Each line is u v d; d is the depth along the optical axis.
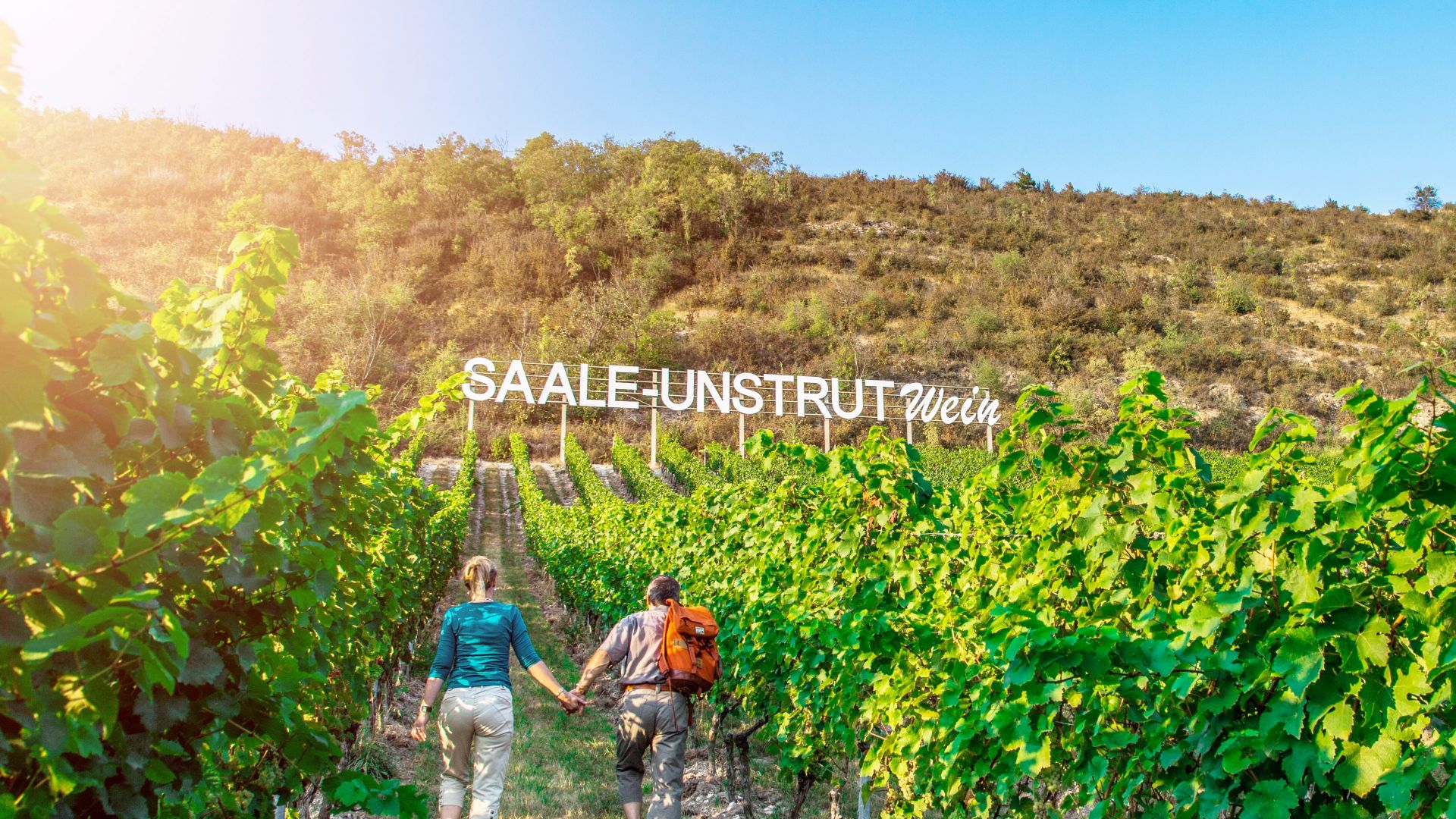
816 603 4.60
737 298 58.59
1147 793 2.45
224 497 1.45
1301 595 1.99
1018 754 2.61
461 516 14.41
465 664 3.98
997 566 3.54
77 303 1.45
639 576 8.69
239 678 1.99
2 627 1.32
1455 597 1.77
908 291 59.78
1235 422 45.12
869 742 4.26
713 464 34.66
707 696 6.07
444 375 43.97
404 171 70.00
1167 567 2.71
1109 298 59.19
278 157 71.75
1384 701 1.84
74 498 1.35
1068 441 2.88
